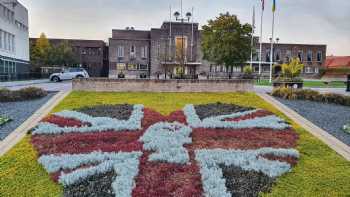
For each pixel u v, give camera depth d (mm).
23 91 13039
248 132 8477
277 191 5258
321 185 5551
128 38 50094
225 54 30984
